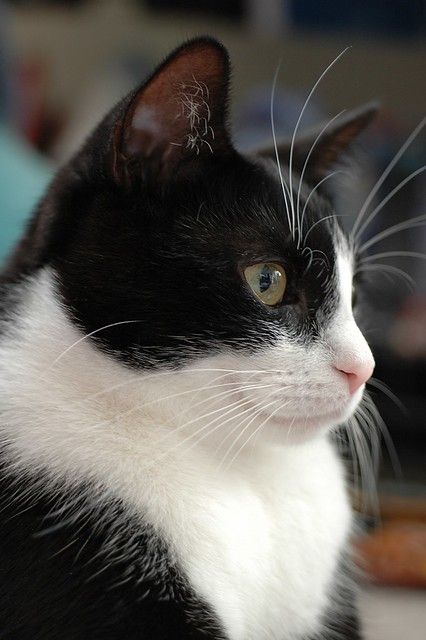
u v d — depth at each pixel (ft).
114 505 1.82
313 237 1.93
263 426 1.90
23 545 1.77
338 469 2.05
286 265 1.91
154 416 1.89
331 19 3.79
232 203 1.91
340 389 1.89
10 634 1.73
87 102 3.54
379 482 2.85
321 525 1.95
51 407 1.87
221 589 1.82
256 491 1.92
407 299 3.32
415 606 2.38
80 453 1.85
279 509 1.92
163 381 1.87
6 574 1.75
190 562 1.81
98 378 1.88
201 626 1.78
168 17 3.78
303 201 1.96
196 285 1.86
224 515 1.86
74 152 2.06
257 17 3.78
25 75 3.64
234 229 1.89
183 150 1.91
